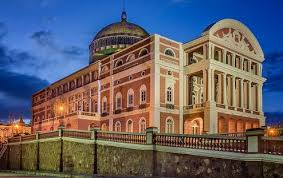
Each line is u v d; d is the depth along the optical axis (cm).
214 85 4600
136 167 2723
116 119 4950
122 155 2883
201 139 2292
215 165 2180
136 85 4625
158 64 4366
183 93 4628
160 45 4434
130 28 6381
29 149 4416
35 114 7750
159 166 2536
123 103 4856
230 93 4716
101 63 5491
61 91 6662
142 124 4438
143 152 2678
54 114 6800
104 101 5291
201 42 4516
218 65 4488
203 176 2236
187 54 4738
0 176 3466
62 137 3700
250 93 4975
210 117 4247
